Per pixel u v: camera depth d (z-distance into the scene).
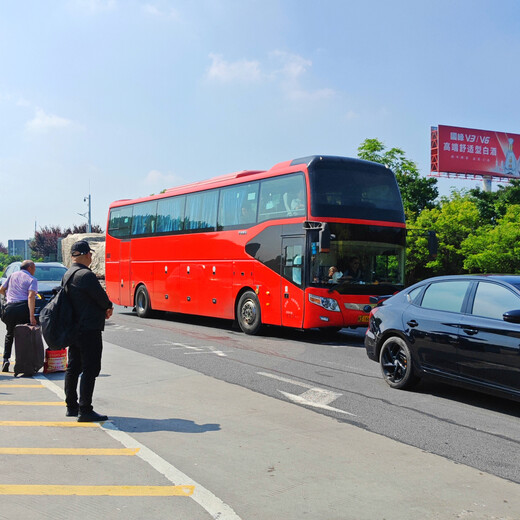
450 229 38.66
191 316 21.02
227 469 4.90
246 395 7.73
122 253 21.48
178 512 4.04
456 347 7.23
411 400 7.57
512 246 35.62
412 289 8.40
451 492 4.43
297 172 13.59
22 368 8.96
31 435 5.85
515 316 6.29
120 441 5.65
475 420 6.61
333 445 5.60
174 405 7.16
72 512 4.03
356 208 13.52
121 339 13.73
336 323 13.09
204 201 16.97
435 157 67.19
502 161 69.38
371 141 46.75
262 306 14.40
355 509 4.11
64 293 6.27
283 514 4.02
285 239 13.73
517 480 4.71
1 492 4.38
